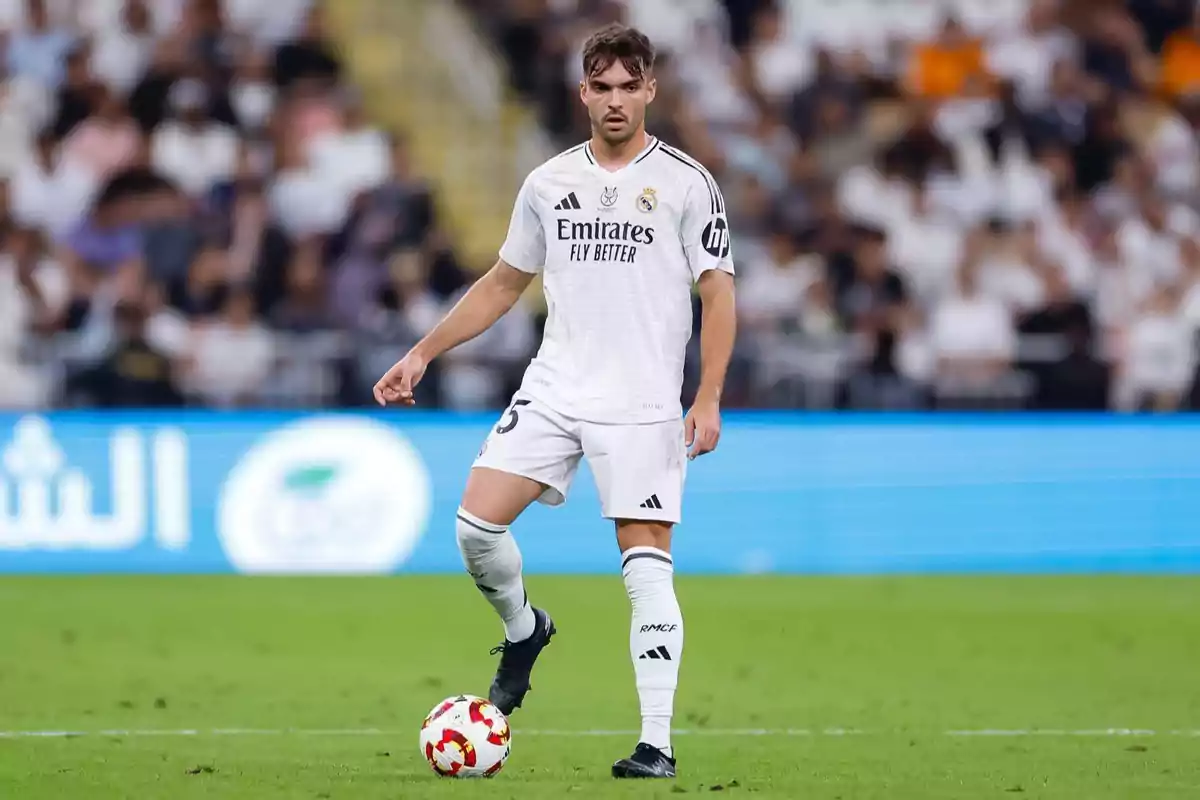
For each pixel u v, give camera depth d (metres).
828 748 22.31
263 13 61.69
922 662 32.44
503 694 20.94
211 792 17.91
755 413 49.12
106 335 51.22
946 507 48.84
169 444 46.84
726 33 64.88
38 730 23.62
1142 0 66.19
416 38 64.62
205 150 57.69
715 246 19.06
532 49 65.25
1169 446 49.47
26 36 59.72
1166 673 31.16
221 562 46.94
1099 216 60.97
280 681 29.53
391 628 36.94
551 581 45.78
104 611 39.22
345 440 47.25
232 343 51.53
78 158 56.91
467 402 51.69
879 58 64.44
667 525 19.28
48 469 46.53
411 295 53.78
